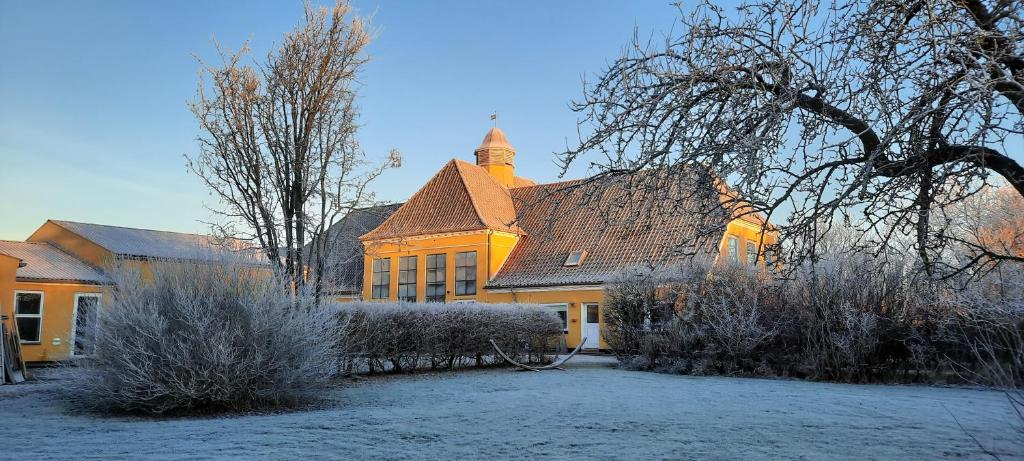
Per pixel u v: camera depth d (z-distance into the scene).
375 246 20.84
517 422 9.43
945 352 15.72
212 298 11.19
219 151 15.35
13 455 7.08
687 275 19.86
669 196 5.92
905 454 7.05
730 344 18.47
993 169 4.93
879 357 16.53
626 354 21.16
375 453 7.17
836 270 17.36
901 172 5.20
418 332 18.61
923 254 5.63
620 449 7.36
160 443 7.83
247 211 15.35
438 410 10.81
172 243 29.36
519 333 21.52
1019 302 12.29
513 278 32.53
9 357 17.05
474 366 20.83
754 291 18.81
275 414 10.59
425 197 37.44
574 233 33.03
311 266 15.84
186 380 10.68
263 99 15.52
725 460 6.75
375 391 13.95
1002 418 9.80
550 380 16.66
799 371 17.70
